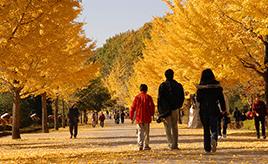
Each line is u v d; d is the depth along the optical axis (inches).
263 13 714.2
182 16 927.7
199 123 1595.7
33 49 677.3
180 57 1024.2
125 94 4421.8
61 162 497.0
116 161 476.1
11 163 511.8
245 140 828.0
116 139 1042.1
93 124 2529.5
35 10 615.2
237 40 814.5
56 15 650.8
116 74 4722.0
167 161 454.6
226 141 804.6
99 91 3417.8
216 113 531.5
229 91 1371.8
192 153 539.8
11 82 1195.9
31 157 594.6
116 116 3176.7
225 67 829.8
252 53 861.2
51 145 895.7
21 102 2495.1
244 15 757.3
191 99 1619.1
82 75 1092.5
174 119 602.2
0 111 2448.3
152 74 1625.2
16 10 601.3
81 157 550.0
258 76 896.3
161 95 595.2
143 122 623.5
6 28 612.4
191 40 836.0
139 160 477.4
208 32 815.7
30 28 636.1
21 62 662.5
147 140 628.4
